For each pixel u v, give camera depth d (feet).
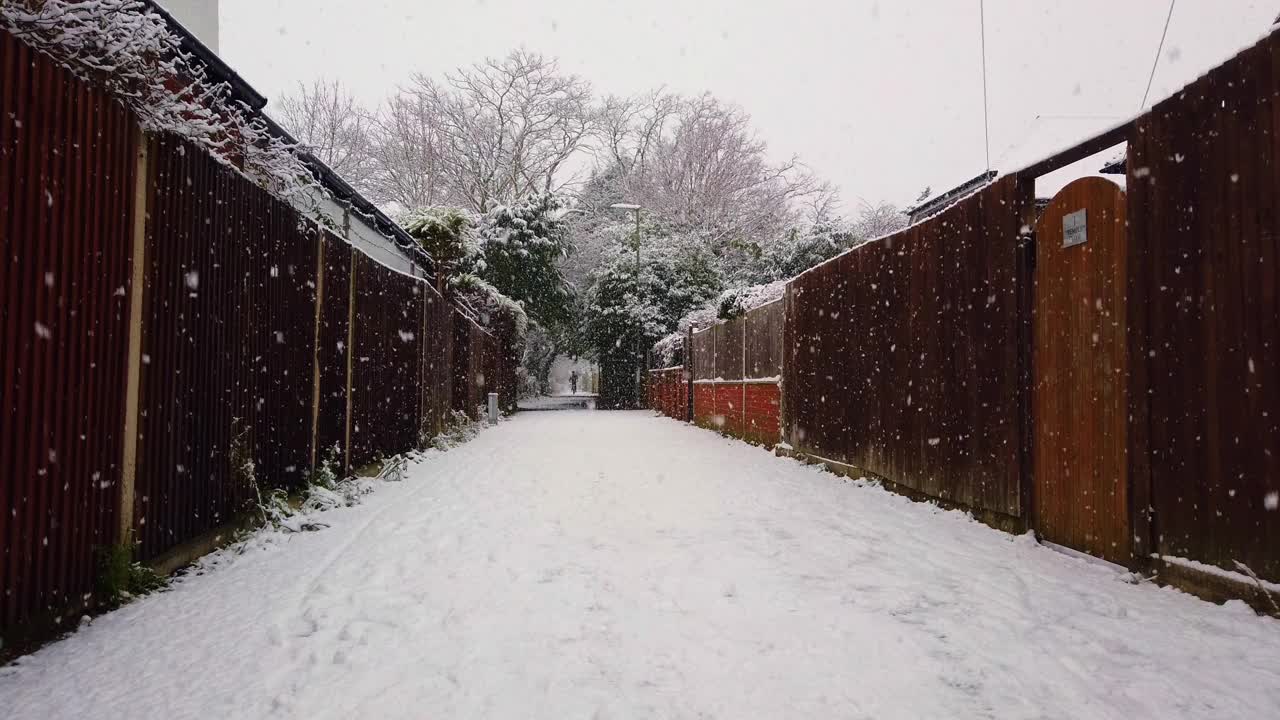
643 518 22.09
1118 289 15.16
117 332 13.15
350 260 27.45
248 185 18.72
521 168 140.67
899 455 25.68
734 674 10.39
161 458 14.74
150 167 14.21
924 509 22.86
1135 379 14.32
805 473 32.48
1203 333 12.68
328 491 22.95
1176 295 13.29
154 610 13.12
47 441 11.34
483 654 11.21
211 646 11.47
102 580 12.93
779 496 25.95
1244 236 11.83
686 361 75.51
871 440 28.25
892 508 23.27
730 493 26.73
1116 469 15.19
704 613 13.07
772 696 9.68
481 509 23.57
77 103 11.94
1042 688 9.73
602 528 20.63
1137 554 14.32
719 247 131.23
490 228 120.88
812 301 35.70
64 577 11.89
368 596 14.14
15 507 10.66
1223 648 10.57
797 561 16.60
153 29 13.44
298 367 22.43
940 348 22.71
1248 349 11.77
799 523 21.04
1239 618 11.48
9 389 10.47
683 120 145.48
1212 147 12.49
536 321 122.83
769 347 44.11
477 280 78.02
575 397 188.96
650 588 14.67
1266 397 11.44
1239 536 12.00
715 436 55.52
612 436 55.67
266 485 20.17
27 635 11.07
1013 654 10.84
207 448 16.69
